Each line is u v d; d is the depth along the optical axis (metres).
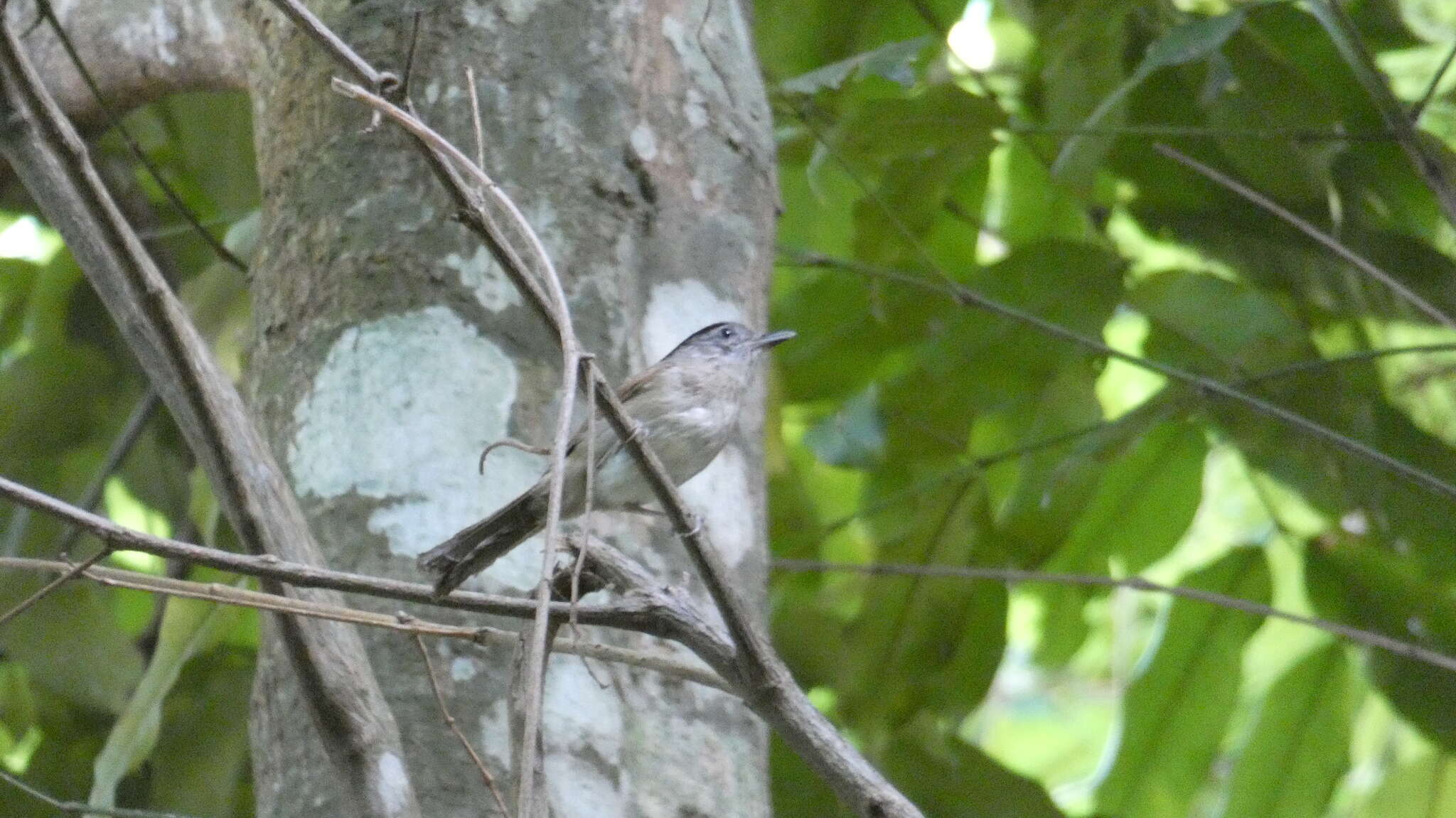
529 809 4.33
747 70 8.33
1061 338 10.75
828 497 13.52
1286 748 10.95
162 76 9.89
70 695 10.42
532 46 7.63
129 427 11.42
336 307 7.12
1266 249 11.22
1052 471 10.66
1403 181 11.21
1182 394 10.18
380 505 6.61
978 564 11.11
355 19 7.76
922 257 10.51
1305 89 10.48
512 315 7.04
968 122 10.02
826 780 5.19
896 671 11.30
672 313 7.45
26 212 12.72
